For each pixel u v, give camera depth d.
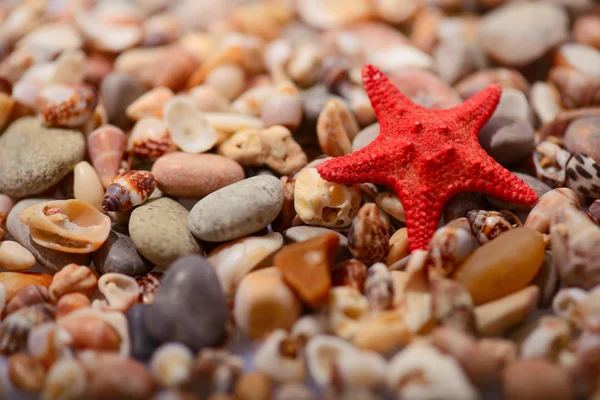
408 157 0.28
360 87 0.33
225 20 0.39
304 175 0.29
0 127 0.33
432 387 0.25
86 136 0.32
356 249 0.28
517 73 0.35
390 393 0.26
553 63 0.35
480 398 0.26
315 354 0.26
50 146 0.31
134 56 0.36
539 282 0.28
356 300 0.27
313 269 0.27
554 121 0.32
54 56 0.36
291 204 0.30
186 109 0.32
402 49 0.35
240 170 0.30
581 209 0.30
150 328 0.27
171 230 0.28
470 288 0.27
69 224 0.29
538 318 0.27
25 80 0.34
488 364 0.26
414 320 0.27
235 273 0.28
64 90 0.31
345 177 0.28
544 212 0.28
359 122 0.32
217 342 0.27
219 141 0.32
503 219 0.29
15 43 0.37
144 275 0.29
